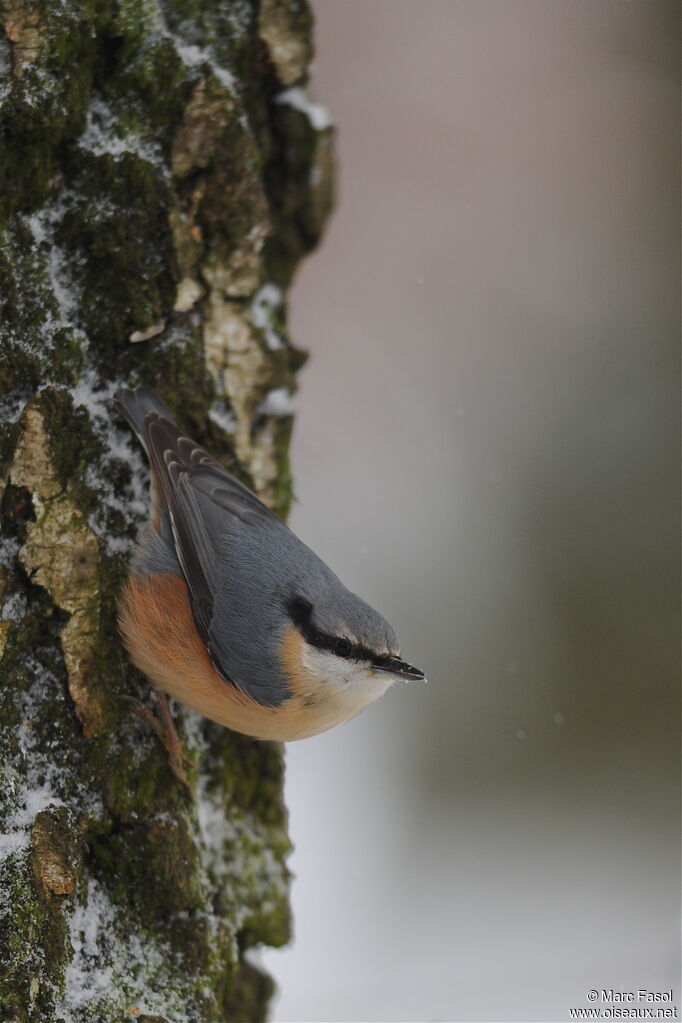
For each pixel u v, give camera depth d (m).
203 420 8.06
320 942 10.09
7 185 6.85
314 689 7.93
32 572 7.02
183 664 7.48
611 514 13.58
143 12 7.18
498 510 13.41
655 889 11.38
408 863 11.51
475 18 13.08
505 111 13.38
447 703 12.77
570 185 13.80
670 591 13.45
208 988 7.25
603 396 13.95
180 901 7.28
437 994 9.52
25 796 6.84
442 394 13.56
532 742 12.86
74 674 7.14
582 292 13.86
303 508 12.75
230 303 8.11
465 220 13.67
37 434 7.02
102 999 6.73
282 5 7.98
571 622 13.26
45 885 6.72
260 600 7.73
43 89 6.81
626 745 12.98
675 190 14.09
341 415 13.20
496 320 13.88
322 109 8.52
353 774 11.85
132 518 7.54
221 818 8.20
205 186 7.68
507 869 11.73
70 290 7.23
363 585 12.72
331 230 13.48
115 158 7.18
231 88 7.66
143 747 7.41
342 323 13.52
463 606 12.99
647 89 13.65
